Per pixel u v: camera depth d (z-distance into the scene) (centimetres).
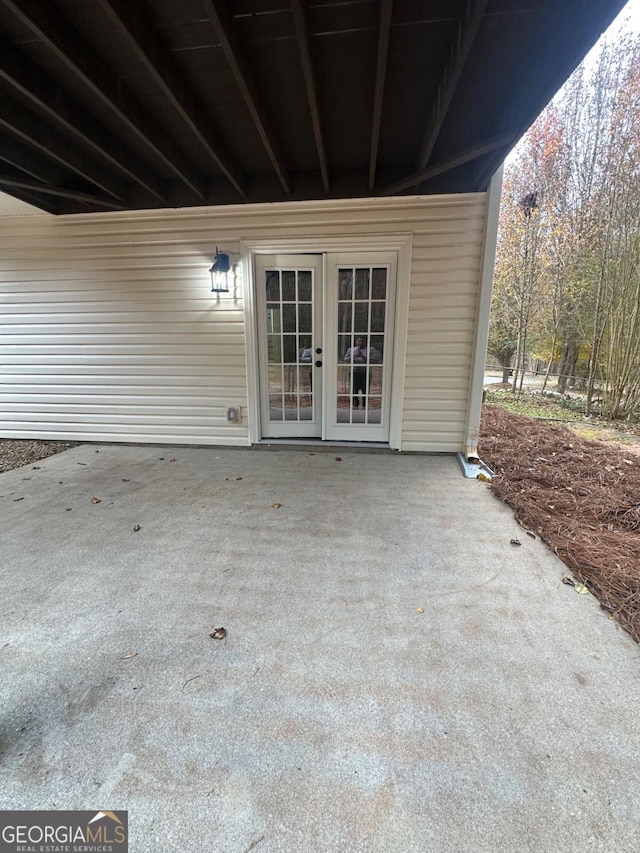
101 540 239
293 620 170
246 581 198
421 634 161
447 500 298
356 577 201
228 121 272
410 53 207
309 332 407
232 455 413
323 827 96
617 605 176
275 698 132
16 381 454
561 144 726
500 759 112
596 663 145
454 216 358
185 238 394
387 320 392
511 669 143
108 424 452
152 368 430
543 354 862
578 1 162
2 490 319
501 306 877
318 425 431
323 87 235
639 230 580
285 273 394
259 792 104
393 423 408
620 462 377
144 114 258
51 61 212
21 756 113
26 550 228
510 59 210
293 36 196
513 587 192
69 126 244
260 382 422
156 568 210
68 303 427
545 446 436
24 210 394
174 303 412
